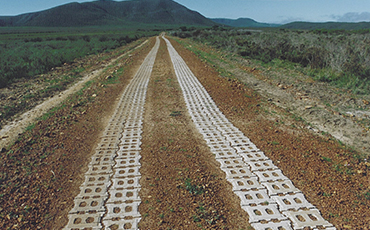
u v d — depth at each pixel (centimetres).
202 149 581
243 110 829
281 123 716
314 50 1402
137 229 353
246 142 610
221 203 404
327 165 504
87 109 852
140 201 411
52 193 435
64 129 688
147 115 802
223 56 1911
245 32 4353
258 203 402
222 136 646
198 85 1148
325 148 570
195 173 486
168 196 422
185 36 5031
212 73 1389
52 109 841
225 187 445
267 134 652
